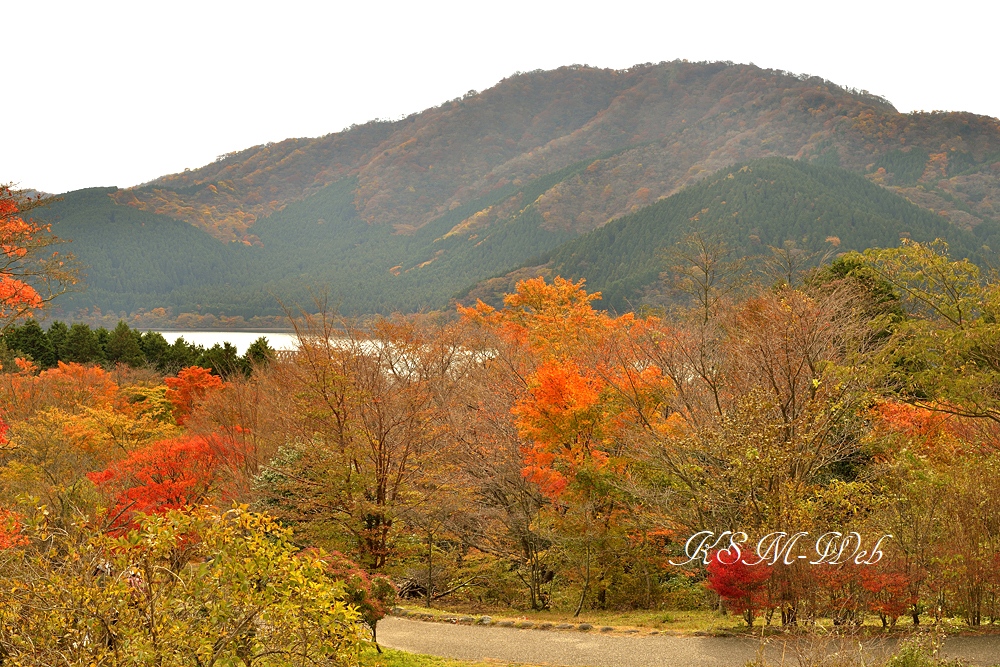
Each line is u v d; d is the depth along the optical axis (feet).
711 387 59.98
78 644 21.38
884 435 52.08
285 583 23.27
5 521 24.49
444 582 71.05
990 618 43.37
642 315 124.16
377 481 65.26
